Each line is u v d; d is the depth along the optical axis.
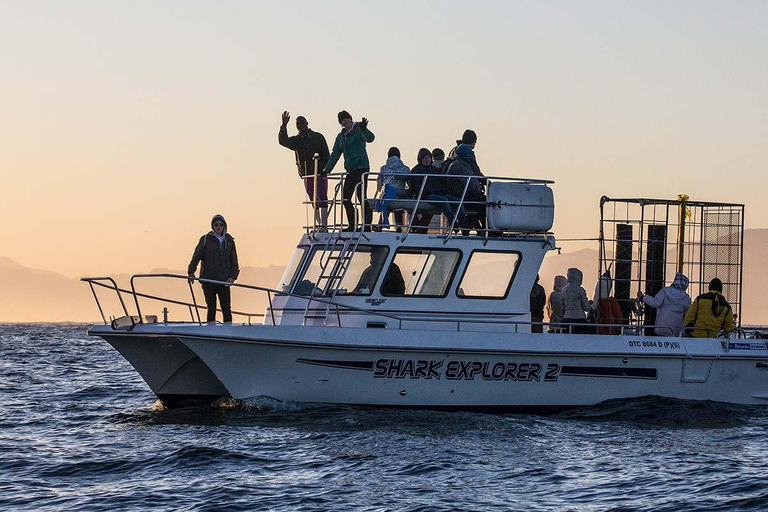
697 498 25.53
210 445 31.45
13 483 27.47
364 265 37.09
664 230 40.44
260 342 34.25
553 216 38.19
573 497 25.69
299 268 39.09
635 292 40.25
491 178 37.97
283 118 41.03
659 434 34.31
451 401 36.19
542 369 36.75
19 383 61.12
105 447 32.31
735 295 41.12
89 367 80.81
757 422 36.62
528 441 32.47
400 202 37.78
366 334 35.16
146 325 34.94
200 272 39.19
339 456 29.89
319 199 40.41
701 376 38.47
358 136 38.75
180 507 24.62
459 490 26.19
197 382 37.59
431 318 36.84
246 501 25.09
